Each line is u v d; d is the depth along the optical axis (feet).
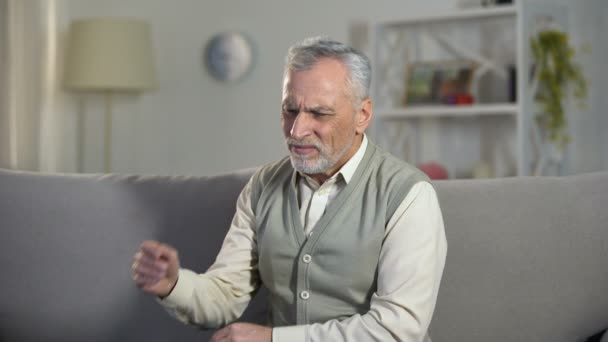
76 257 7.31
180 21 18.12
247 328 5.63
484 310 6.53
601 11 14.48
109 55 16.63
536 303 6.54
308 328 5.59
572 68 14.19
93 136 18.84
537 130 13.89
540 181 6.98
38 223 7.43
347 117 5.82
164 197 7.39
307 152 5.80
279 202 6.23
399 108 14.92
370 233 5.81
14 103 17.33
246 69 17.33
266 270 6.18
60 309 7.25
